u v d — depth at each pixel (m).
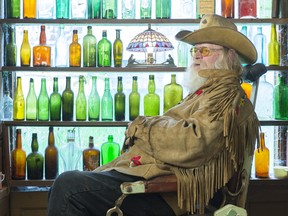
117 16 3.13
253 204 3.05
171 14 3.13
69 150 3.09
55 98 3.04
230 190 2.00
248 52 2.19
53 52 3.20
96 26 3.19
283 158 3.22
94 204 1.92
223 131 1.95
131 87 3.22
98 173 1.97
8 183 2.98
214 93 2.03
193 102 2.10
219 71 2.10
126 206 1.96
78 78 3.20
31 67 3.01
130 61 3.02
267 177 3.03
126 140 2.10
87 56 3.04
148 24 3.02
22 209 3.04
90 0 3.04
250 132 2.06
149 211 1.97
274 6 3.05
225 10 3.08
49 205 1.92
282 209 3.07
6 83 3.12
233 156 1.96
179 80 3.21
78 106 3.05
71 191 1.89
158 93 3.22
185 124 1.97
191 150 1.92
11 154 3.06
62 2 3.06
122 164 2.11
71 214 1.88
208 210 2.04
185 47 3.09
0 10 3.04
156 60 3.08
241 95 2.07
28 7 3.04
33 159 3.03
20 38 3.22
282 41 3.18
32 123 3.01
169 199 2.00
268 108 3.13
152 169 1.96
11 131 3.16
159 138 1.99
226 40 2.16
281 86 3.09
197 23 3.01
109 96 3.08
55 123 3.01
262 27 3.25
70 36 3.23
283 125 3.06
